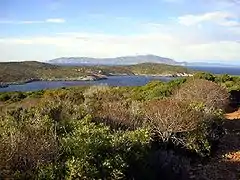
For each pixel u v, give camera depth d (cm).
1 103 2342
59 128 668
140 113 911
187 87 1617
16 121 698
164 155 736
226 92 1684
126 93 2105
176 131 873
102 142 561
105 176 520
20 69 11138
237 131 1280
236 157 932
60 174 489
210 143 956
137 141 641
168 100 987
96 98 1634
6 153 483
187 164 818
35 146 512
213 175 790
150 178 638
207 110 1071
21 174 475
